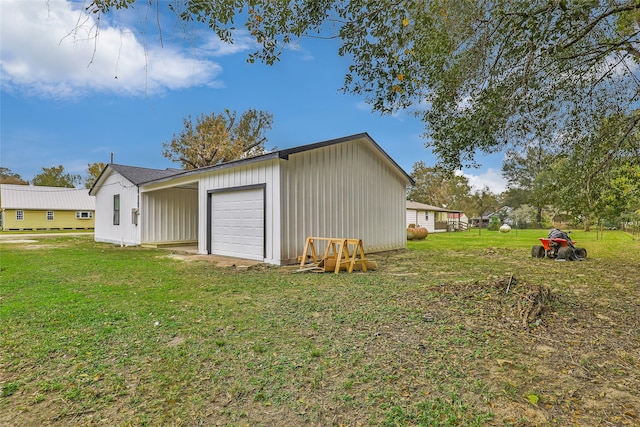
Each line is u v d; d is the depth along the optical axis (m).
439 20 3.78
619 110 5.12
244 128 30.12
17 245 14.54
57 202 30.89
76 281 6.29
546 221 35.34
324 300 4.80
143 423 2.01
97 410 2.15
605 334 3.46
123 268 7.90
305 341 3.24
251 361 2.81
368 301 4.71
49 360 2.85
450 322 3.75
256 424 2.00
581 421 2.02
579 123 5.26
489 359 2.84
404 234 13.42
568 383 2.46
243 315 4.09
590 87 4.96
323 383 2.44
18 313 4.15
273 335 3.41
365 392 2.32
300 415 2.08
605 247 13.68
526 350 3.03
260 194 9.05
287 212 8.60
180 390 2.37
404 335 3.38
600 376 2.58
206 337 3.36
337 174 10.14
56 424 2.01
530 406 2.17
